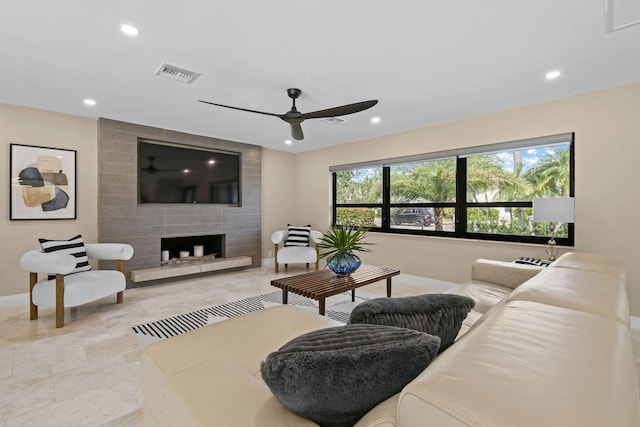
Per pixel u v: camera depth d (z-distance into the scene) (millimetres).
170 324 2850
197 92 3039
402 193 4715
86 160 3900
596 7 1767
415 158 4375
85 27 1970
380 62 2436
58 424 1559
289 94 3006
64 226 3758
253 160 5523
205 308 3309
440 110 3572
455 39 2113
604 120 2945
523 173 3584
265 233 5840
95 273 3146
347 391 696
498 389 498
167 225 4480
